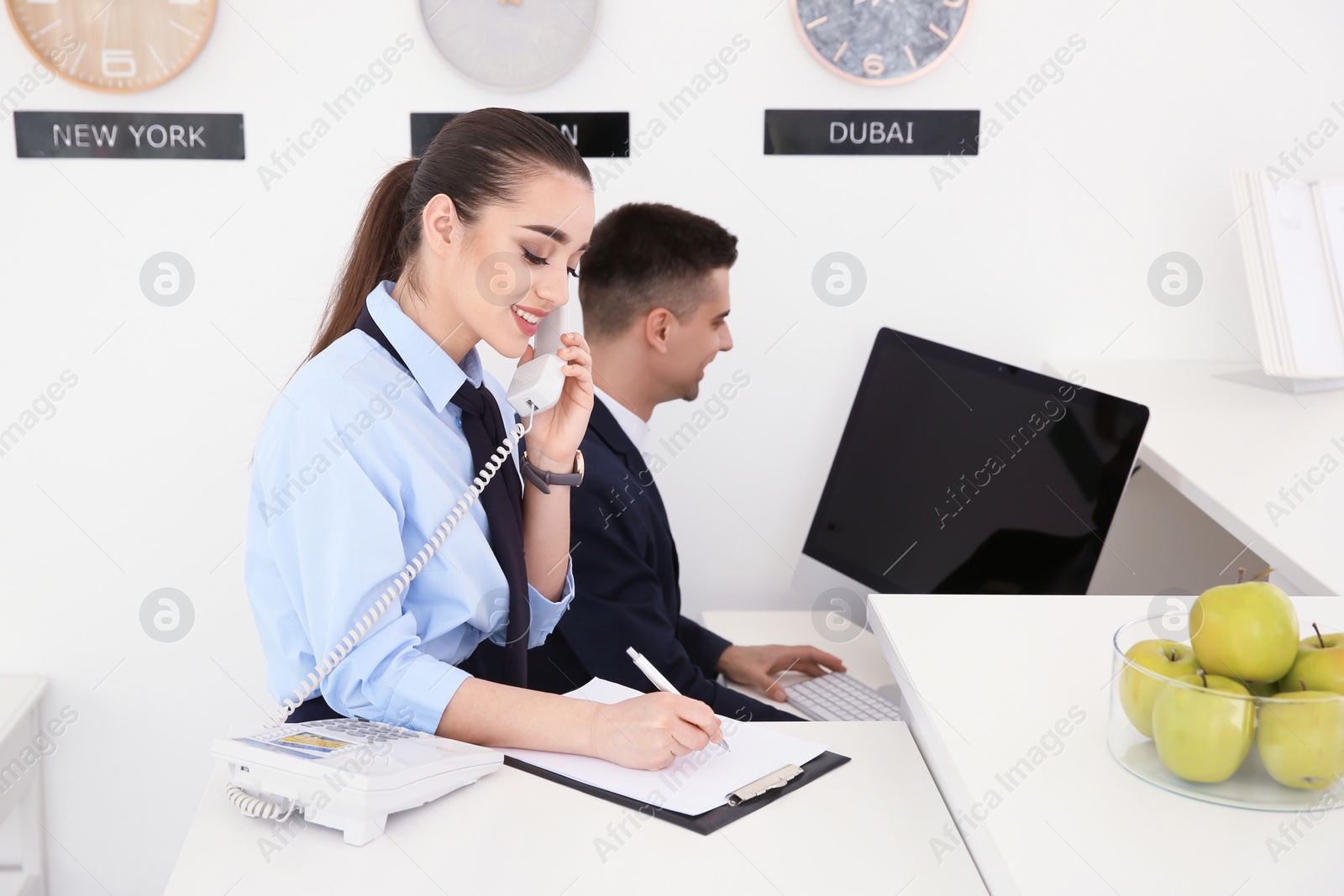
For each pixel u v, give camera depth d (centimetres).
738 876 93
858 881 92
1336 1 208
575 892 90
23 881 227
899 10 206
